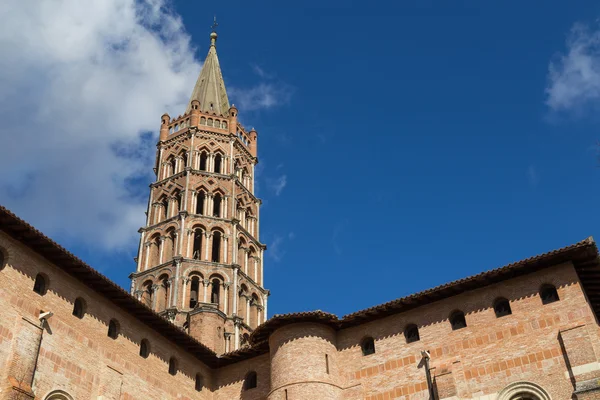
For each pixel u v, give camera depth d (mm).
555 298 37469
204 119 77438
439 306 40500
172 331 42969
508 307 38656
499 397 35688
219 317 56406
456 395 36562
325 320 42156
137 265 65812
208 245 64688
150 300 61938
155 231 67062
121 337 39656
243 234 68625
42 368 33375
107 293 39156
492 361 36938
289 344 41469
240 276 64375
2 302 32594
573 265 37688
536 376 35344
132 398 38562
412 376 38812
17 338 32406
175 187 69875
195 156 72750
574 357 34625
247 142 80938
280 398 39812
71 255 36094
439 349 38906
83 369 35969
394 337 40844
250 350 45250
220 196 70188
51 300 35531
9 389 30594
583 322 35531
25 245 35062
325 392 39500
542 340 36188
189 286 61375
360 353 41469
